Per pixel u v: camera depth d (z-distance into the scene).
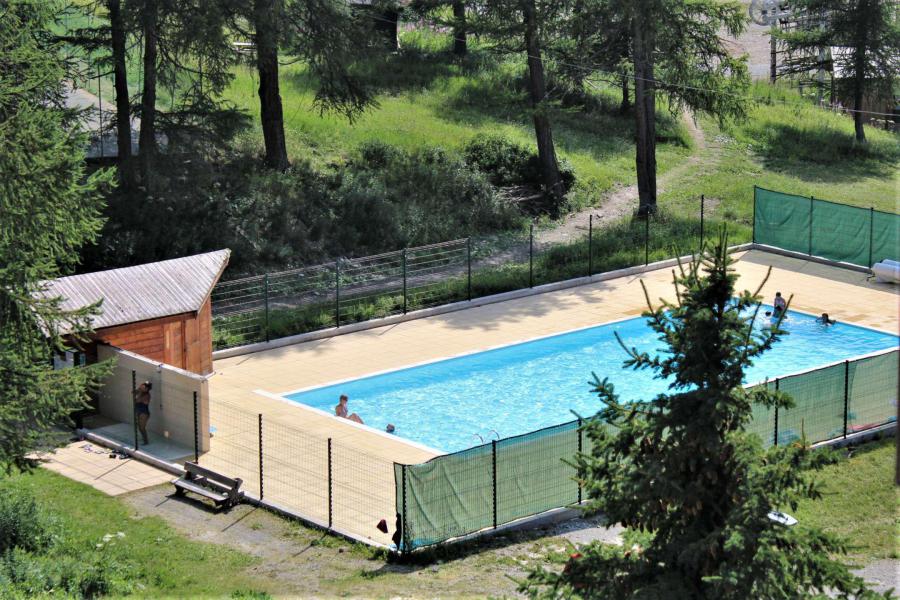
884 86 61.59
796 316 37.47
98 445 26.91
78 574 18.80
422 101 58.47
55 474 24.94
